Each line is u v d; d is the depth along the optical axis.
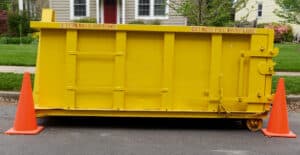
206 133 7.01
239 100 7.08
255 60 7.03
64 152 5.84
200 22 10.88
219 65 7.03
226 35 7.01
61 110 7.04
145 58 7.03
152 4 26.14
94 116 7.48
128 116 7.10
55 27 6.88
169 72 7.02
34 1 35.06
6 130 6.94
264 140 6.66
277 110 6.96
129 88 7.04
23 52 16.58
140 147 6.12
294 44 25.88
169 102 7.07
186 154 5.84
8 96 9.84
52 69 7.01
